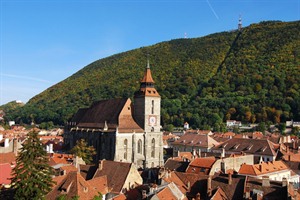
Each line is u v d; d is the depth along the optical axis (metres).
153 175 113.19
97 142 176.75
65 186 87.94
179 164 129.25
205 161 124.12
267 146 193.88
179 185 98.19
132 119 175.00
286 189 87.19
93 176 108.50
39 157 85.38
